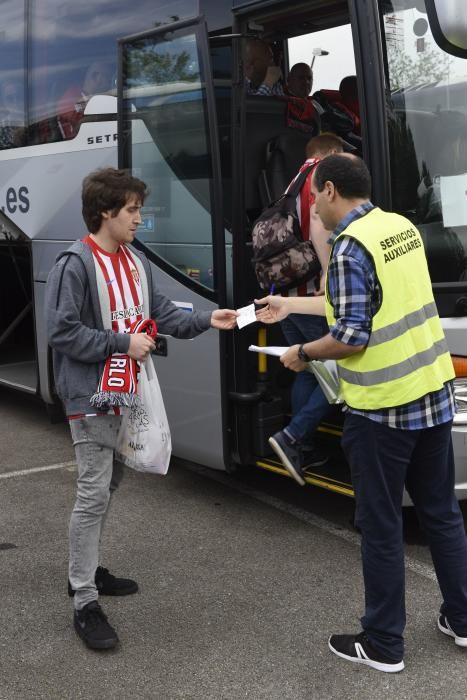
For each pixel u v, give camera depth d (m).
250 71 5.32
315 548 4.58
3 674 3.43
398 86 4.25
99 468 3.63
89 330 3.48
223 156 4.83
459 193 4.39
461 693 3.26
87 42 5.96
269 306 4.01
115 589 4.06
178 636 3.70
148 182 5.33
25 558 4.50
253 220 5.38
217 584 4.18
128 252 3.73
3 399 8.21
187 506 5.22
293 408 4.81
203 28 4.74
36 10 6.49
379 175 4.20
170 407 5.31
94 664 3.50
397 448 3.25
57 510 5.20
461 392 4.23
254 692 3.28
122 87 5.41
